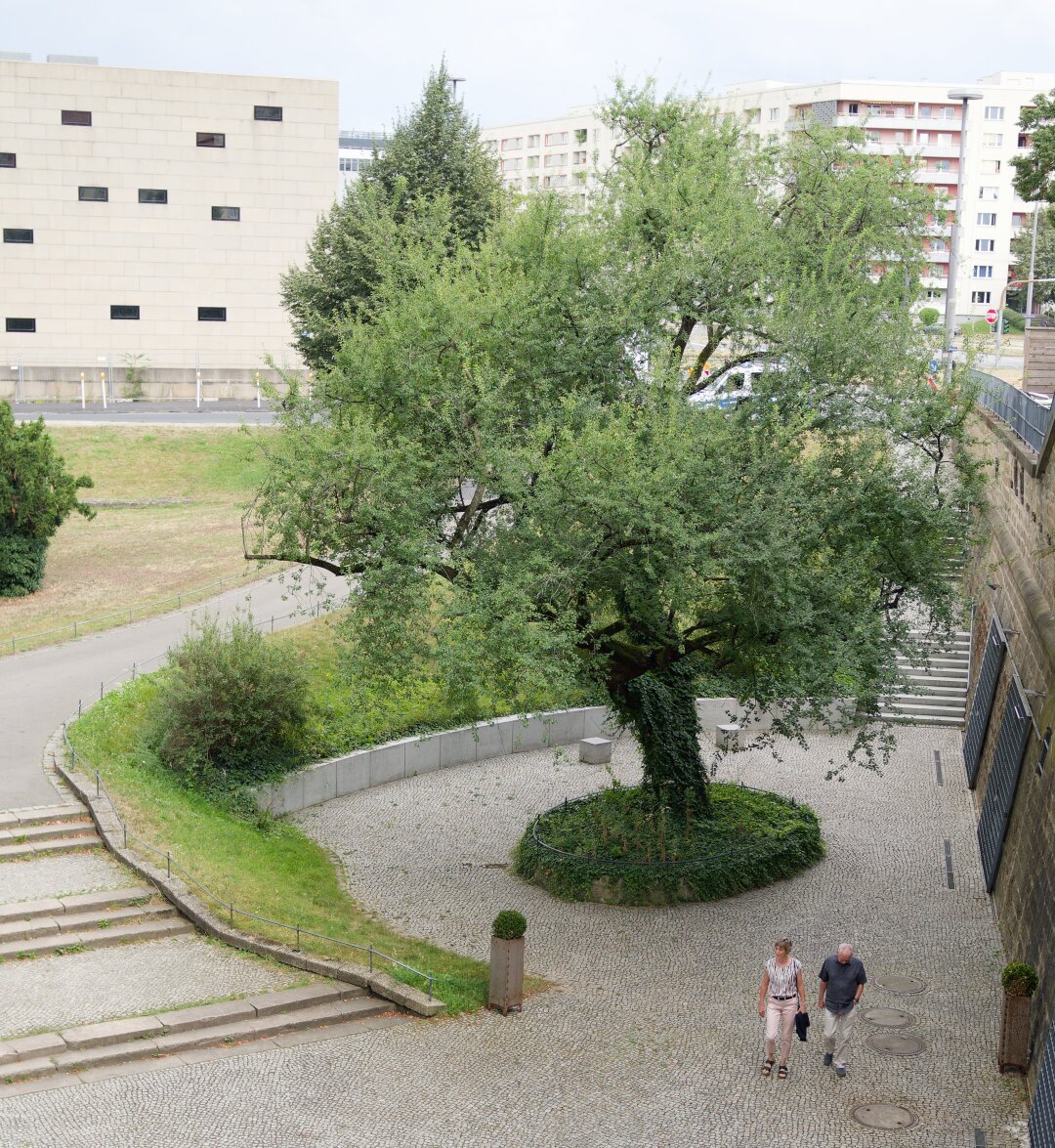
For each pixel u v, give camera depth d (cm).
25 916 1905
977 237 11662
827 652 2114
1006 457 3142
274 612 3497
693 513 2011
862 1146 1479
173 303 7019
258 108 6944
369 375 2117
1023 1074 1680
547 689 2100
